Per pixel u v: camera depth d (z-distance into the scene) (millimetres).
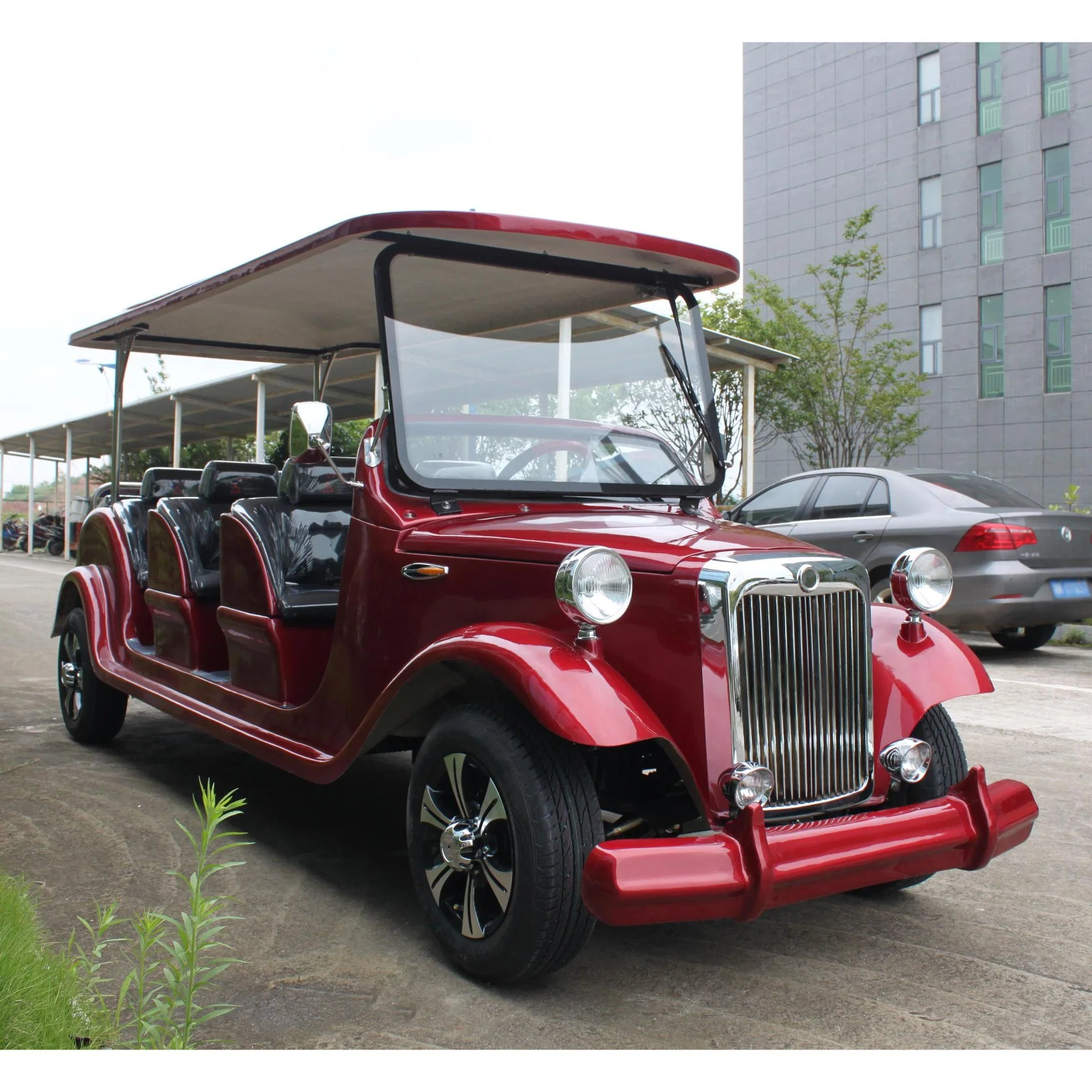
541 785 2734
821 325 29297
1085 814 4566
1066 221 24953
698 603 2850
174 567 4840
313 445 3422
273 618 4023
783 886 2623
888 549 8320
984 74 26328
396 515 3510
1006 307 26031
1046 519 8094
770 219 30750
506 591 3141
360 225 3406
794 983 2945
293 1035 2566
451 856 2943
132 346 5488
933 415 27391
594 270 3812
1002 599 7859
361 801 4746
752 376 14867
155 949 3068
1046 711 6715
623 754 3252
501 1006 2760
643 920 2512
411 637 3430
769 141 30750
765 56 30750
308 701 3881
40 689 7516
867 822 2809
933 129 27172
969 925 3398
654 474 3957
